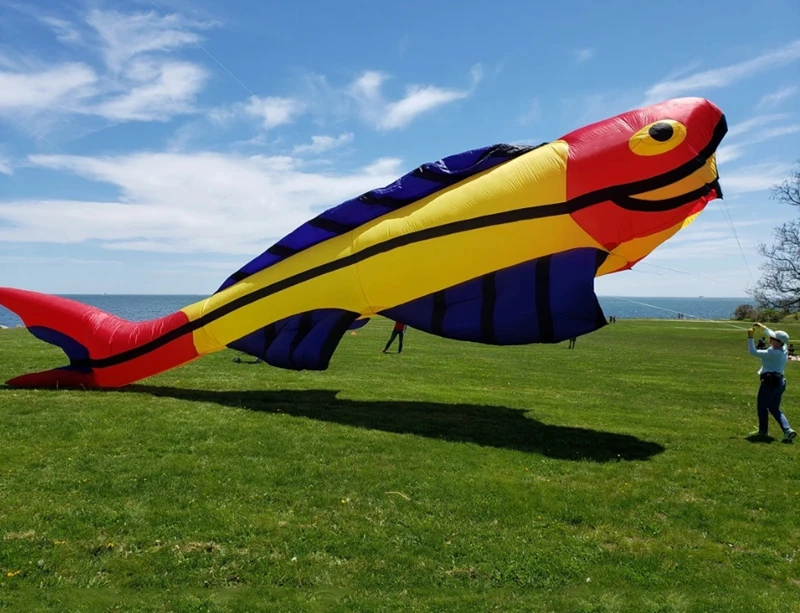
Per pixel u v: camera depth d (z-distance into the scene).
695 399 11.70
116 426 7.48
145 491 5.55
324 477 6.05
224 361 14.62
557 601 4.08
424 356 17.97
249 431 7.50
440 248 8.70
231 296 10.27
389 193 9.32
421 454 6.90
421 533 4.94
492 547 4.75
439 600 4.03
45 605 3.82
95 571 4.22
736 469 6.83
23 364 12.84
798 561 4.78
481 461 6.75
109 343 10.50
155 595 3.99
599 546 4.88
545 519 5.32
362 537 4.84
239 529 4.86
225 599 3.97
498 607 3.98
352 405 9.55
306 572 4.31
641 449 7.54
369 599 4.02
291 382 11.75
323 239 9.93
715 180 8.26
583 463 6.85
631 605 4.05
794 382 14.96
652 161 7.66
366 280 9.25
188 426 7.58
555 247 8.20
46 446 6.65
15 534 4.65
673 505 5.73
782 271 31.30
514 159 8.66
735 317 46.72
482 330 8.50
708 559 4.76
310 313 9.76
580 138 8.24
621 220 7.91
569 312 7.98
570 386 13.12
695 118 7.83
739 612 4.00
